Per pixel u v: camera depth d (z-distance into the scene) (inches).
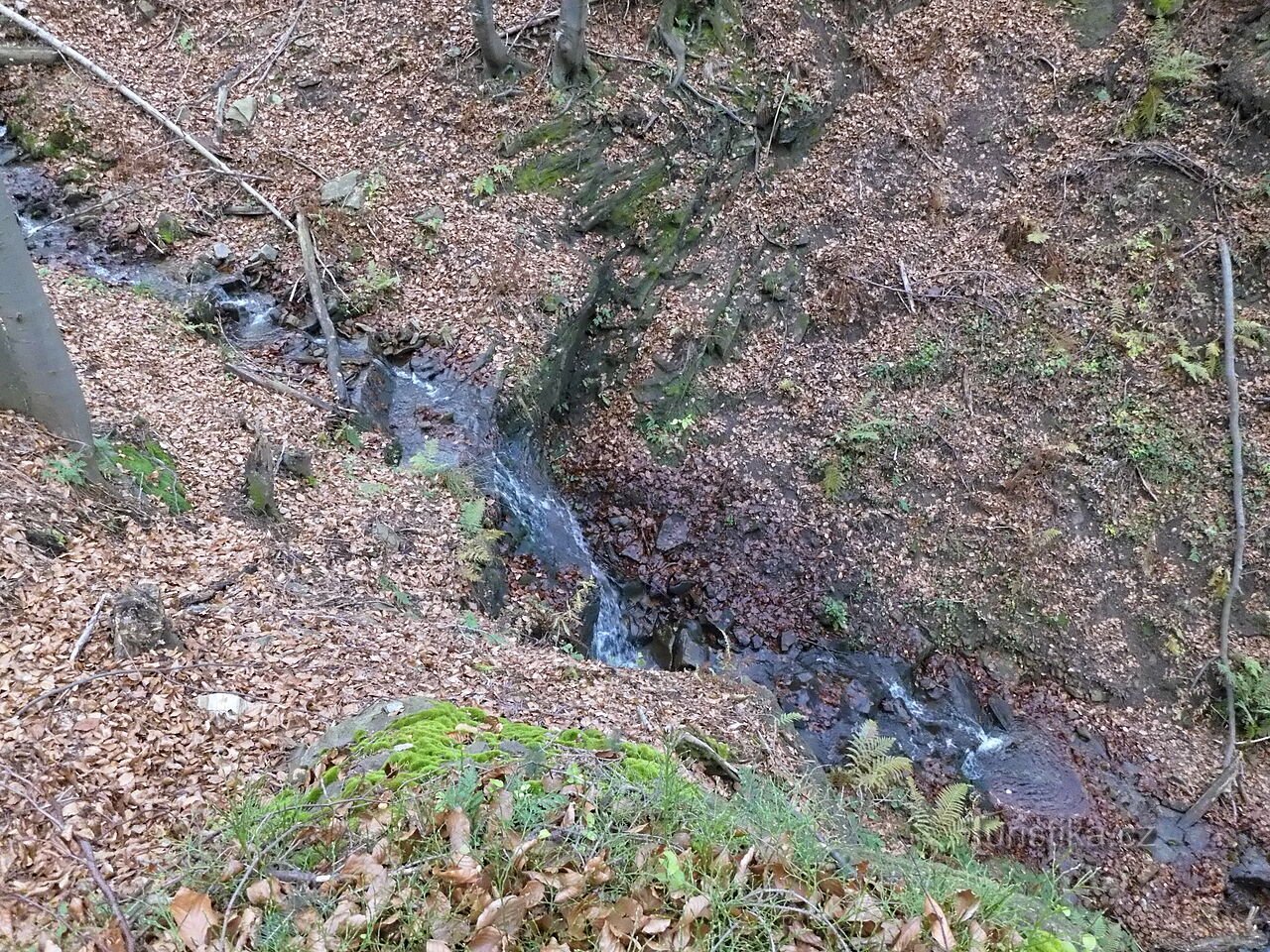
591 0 544.4
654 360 499.2
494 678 240.4
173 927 122.0
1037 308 486.3
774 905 121.9
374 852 129.4
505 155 499.2
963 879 151.3
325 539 307.7
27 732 171.3
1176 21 520.1
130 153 477.4
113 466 267.4
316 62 526.3
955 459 462.9
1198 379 447.8
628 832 135.8
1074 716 410.0
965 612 434.0
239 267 442.3
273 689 200.2
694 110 533.3
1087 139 523.2
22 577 206.7
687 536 457.1
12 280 227.5
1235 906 348.8
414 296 454.6
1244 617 422.6
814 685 405.7
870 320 507.8
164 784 167.8
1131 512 441.1
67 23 520.4
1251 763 394.9
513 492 417.7
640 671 289.6
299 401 382.6
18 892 138.9
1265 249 458.6
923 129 554.9
